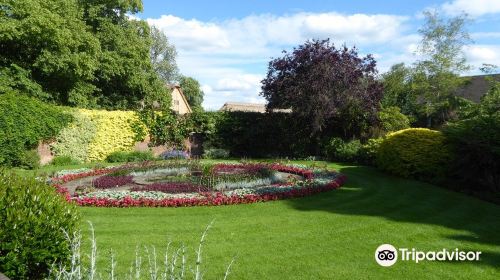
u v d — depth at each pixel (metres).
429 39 25.08
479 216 7.73
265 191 9.30
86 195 8.76
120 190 9.77
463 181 10.76
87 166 15.70
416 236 6.38
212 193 9.12
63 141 16.95
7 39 18.47
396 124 18.50
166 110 20.56
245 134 20.72
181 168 12.96
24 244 3.77
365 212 7.93
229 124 20.70
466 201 9.09
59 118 16.44
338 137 18.89
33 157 14.81
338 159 17.75
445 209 8.28
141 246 5.77
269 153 20.75
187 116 20.55
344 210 8.07
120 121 19.03
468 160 10.41
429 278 4.76
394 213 7.87
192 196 8.76
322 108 17.58
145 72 27.62
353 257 5.42
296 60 18.16
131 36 25.48
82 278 3.27
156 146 20.27
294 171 12.95
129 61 24.89
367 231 6.62
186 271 4.81
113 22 26.31
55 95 22.11
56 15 18.72
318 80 17.41
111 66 23.75
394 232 6.58
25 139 14.68
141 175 12.10
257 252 5.57
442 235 6.45
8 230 3.71
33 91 19.75
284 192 9.21
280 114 20.73
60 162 16.39
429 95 24.97
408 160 12.23
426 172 11.91
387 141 13.44
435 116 24.09
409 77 26.89
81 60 20.22
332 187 10.30
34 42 19.06
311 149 20.00
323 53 17.66
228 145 20.78
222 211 7.94
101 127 18.53
